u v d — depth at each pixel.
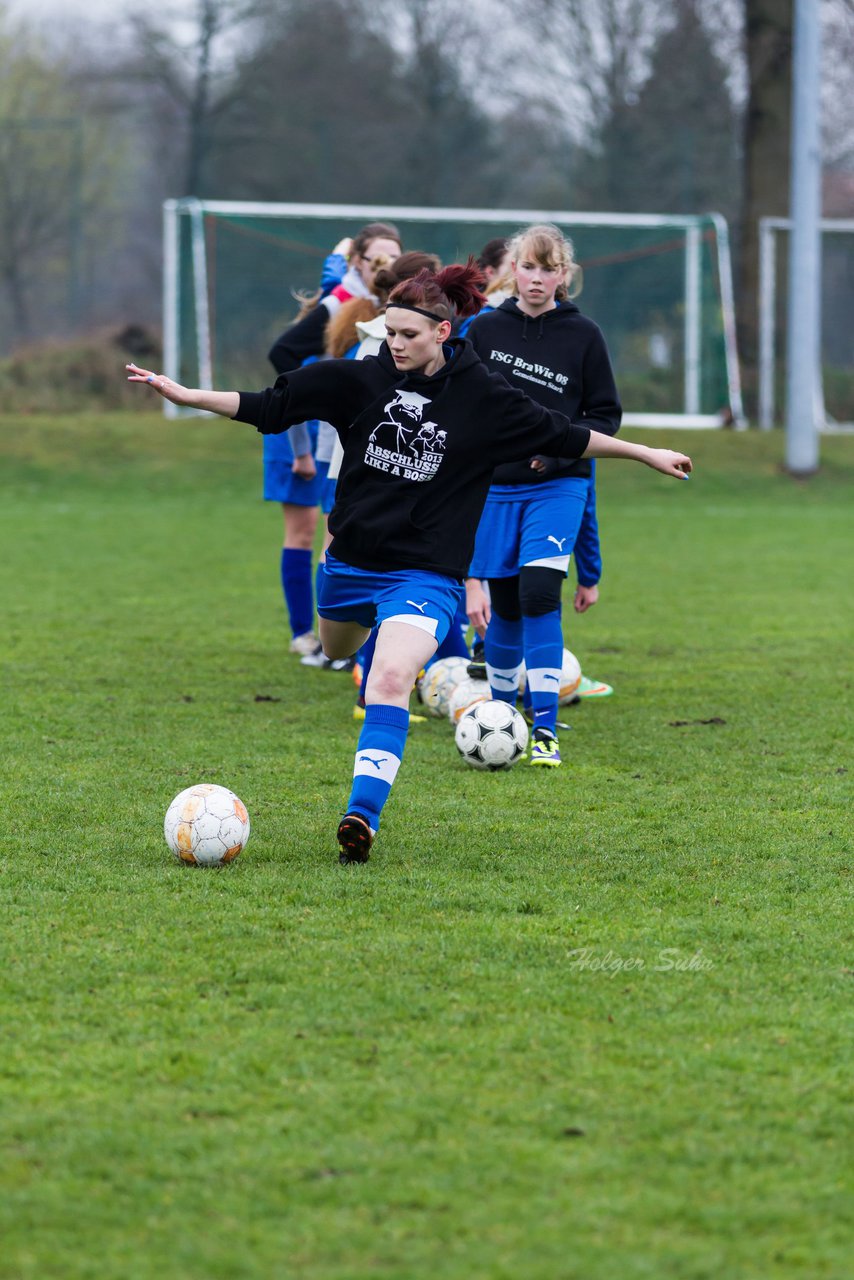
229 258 86.38
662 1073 10.70
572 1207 8.89
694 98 126.00
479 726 20.98
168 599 40.72
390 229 26.09
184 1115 9.96
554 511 21.73
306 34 134.00
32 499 68.44
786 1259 8.39
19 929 13.65
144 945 13.24
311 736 23.30
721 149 127.56
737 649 33.31
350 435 16.11
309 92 133.50
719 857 16.59
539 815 18.47
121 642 33.19
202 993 12.09
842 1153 9.60
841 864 16.34
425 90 135.25
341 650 17.84
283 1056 10.88
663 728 24.48
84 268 127.56
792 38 91.81
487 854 16.58
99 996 12.01
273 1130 9.76
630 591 43.62
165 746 22.38
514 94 133.00
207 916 14.10
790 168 93.69
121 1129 9.75
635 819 18.34
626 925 14.07
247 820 16.22
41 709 25.27
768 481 74.62
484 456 16.02
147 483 72.12
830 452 79.62
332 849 16.72
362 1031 11.36
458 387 15.84
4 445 75.62
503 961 12.96
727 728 24.48
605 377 21.80
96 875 15.49
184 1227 8.63
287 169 133.00
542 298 21.55
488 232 88.00
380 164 133.50
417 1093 10.32
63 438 77.00
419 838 17.23
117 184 139.12
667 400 85.50
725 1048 11.16
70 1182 9.12
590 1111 10.11
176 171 142.50
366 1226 8.65
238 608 39.19
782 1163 9.46
